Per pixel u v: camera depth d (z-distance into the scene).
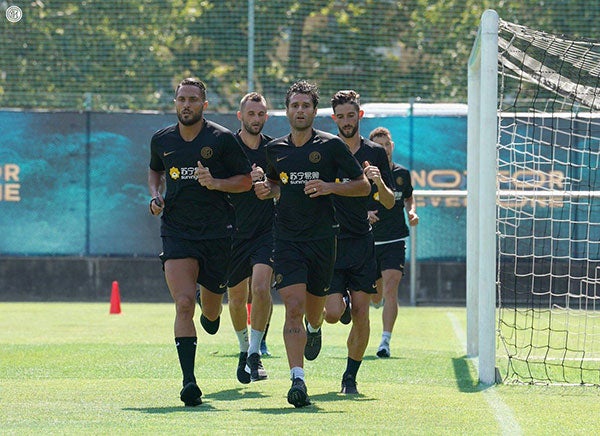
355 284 27.23
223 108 65.44
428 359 35.47
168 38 66.69
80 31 66.88
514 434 20.86
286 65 65.31
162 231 25.47
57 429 20.80
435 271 62.53
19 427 21.06
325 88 66.06
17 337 43.19
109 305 61.16
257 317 28.28
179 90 24.89
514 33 30.78
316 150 24.84
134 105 66.75
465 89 67.25
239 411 23.45
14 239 63.62
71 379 29.66
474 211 36.66
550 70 34.44
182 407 24.12
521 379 30.41
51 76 66.75
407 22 66.94
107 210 63.41
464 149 62.31
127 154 63.41
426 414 23.28
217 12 65.81
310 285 25.56
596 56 33.03
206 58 66.06
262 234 30.09
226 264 25.88
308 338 27.31
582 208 58.47
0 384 28.48
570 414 23.78
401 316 54.84
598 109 36.53
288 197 24.89
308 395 26.30
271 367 32.66
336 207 27.31
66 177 63.44
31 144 63.34
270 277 28.86
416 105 62.75
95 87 67.06
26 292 63.62
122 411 23.39
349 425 21.53
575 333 45.22
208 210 25.27
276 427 21.11
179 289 24.77
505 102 60.59
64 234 63.56
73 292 63.62
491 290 29.48
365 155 29.25
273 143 25.25
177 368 32.31
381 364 33.88
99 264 63.56
